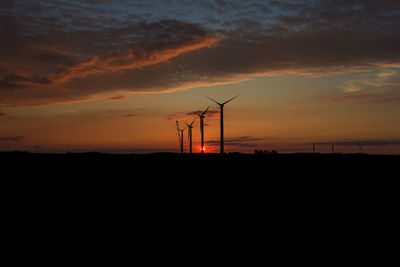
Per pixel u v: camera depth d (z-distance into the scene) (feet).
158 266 47.80
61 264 48.08
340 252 56.34
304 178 173.27
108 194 121.39
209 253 54.70
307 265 49.70
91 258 51.34
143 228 71.41
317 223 78.18
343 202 107.76
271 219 81.76
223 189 136.05
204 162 266.98
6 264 48.24
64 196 116.37
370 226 75.87
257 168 221.05
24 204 100.94
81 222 77.36
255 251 56.18
